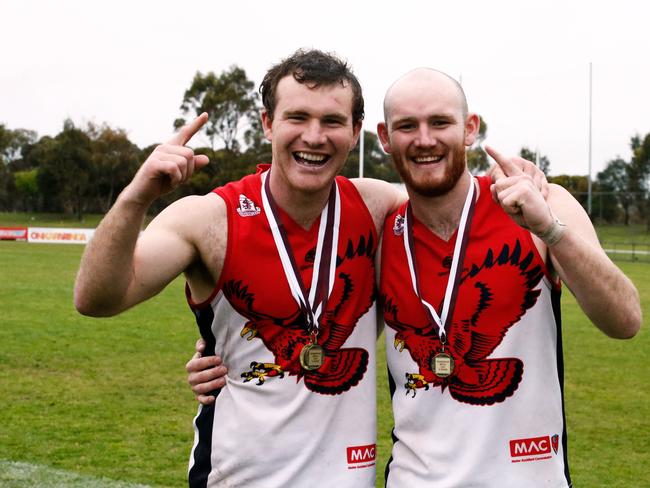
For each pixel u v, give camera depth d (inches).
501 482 108.9
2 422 263.0
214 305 115.9
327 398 114.2
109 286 100.0
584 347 438.6
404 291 117.8
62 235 1492.4
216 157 2122.3
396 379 119.0
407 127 113.7
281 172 113.4
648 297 694.5
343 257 119.3
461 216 115.6
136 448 236.4
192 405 291.1
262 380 113.7
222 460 114.3
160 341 426.3
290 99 110.3
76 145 2463.1
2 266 890.7
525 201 97.7
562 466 112.3
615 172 2199.8
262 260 114.0
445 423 112.0
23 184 2723.9
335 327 117.0
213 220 113.7
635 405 306.0
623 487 211.5
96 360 372.5
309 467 112.3
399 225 121.0
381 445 244.8
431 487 110.3
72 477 207.8
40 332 446.9
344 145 112.3
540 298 112.3
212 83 2190.0
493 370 111.2
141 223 99.2
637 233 1544.0
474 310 112.8
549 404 111.5
